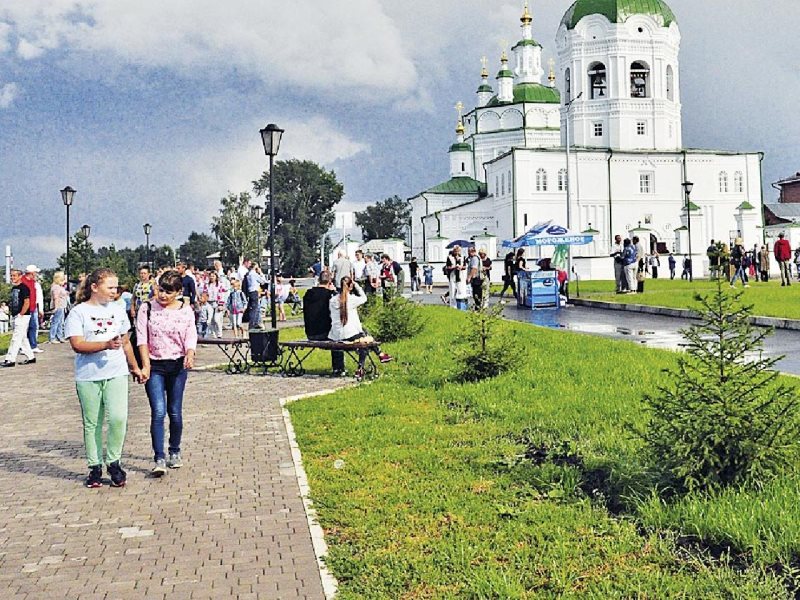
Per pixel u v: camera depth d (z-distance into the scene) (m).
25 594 5.76
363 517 7.14
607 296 32.78
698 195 75.25
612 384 12.07
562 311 28.97
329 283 17.34
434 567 5.91
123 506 7.87
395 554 6.21
